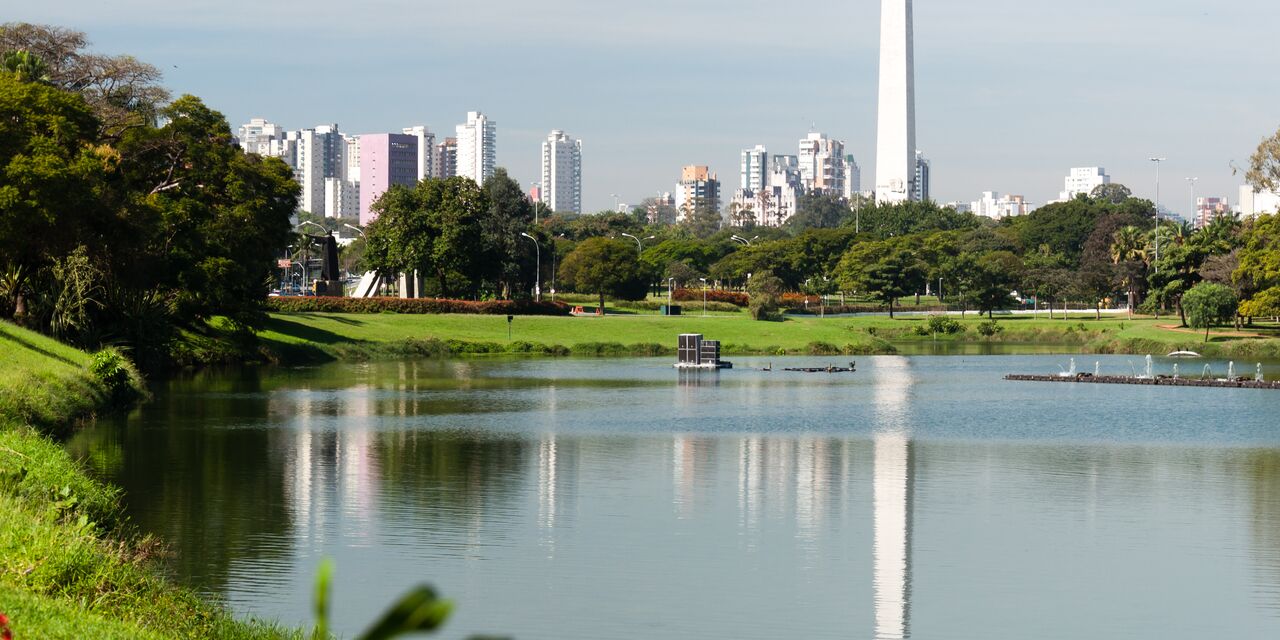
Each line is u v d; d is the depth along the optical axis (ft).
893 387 342.85
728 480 172.24
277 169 419.33
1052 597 111.55
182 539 126.31
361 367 396.37
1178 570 121.49
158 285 350.64
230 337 396.16
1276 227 521.65
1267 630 102.06
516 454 194.70
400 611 13.30
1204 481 174.70
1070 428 241.96
